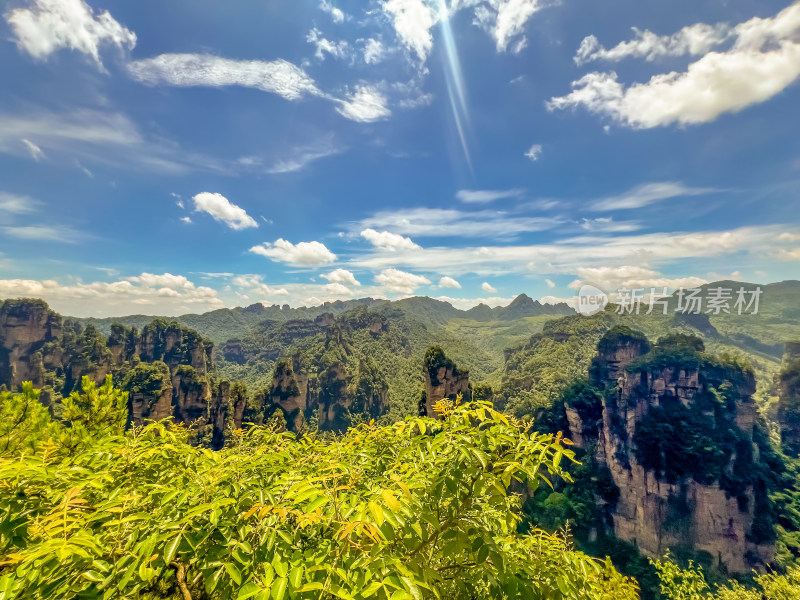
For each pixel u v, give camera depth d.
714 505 68.75
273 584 2.04
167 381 102.25
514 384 137.62
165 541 2.50
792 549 62.88
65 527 2.38
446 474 2.98
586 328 164.38
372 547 2.47
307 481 2.64
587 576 3.43
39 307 138.25
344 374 165.50
